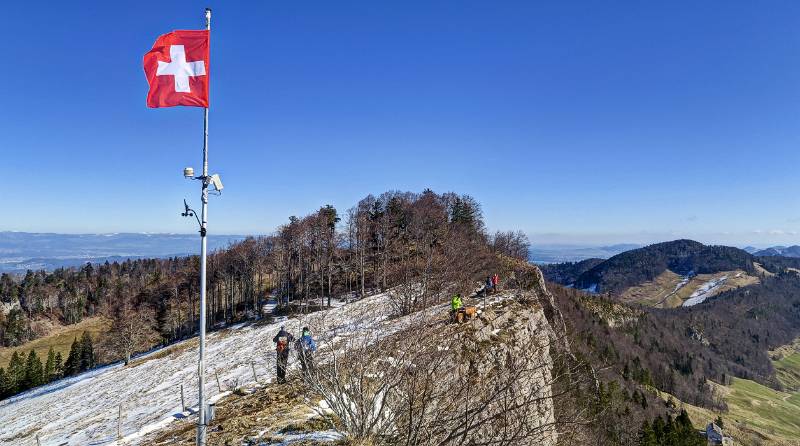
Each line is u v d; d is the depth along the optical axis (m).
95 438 16.94
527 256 87.94
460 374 7.07
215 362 31.39
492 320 22.53
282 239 80.88
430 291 30.89
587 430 6.65
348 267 72.69
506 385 6.21
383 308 30.56
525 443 5.85
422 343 7.43
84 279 136.62
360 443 6.94
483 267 45.25
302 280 74.00
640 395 55.34
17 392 71.00
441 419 6.27
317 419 9.35
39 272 136.12
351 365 7.71
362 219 75.06
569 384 6.89
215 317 77.50
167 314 88.25
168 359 44.28
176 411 16.80
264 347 31.38
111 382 40.84
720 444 71.44
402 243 66.25
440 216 73.50
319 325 12.48
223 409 12.61
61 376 77.50
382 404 7.02
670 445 43.88
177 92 9.55
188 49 9.65
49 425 27.09
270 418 10.61
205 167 9.28
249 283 77.88
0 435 29.27
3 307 116.00
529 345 7.36
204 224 9.20
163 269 149.88
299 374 8.64
